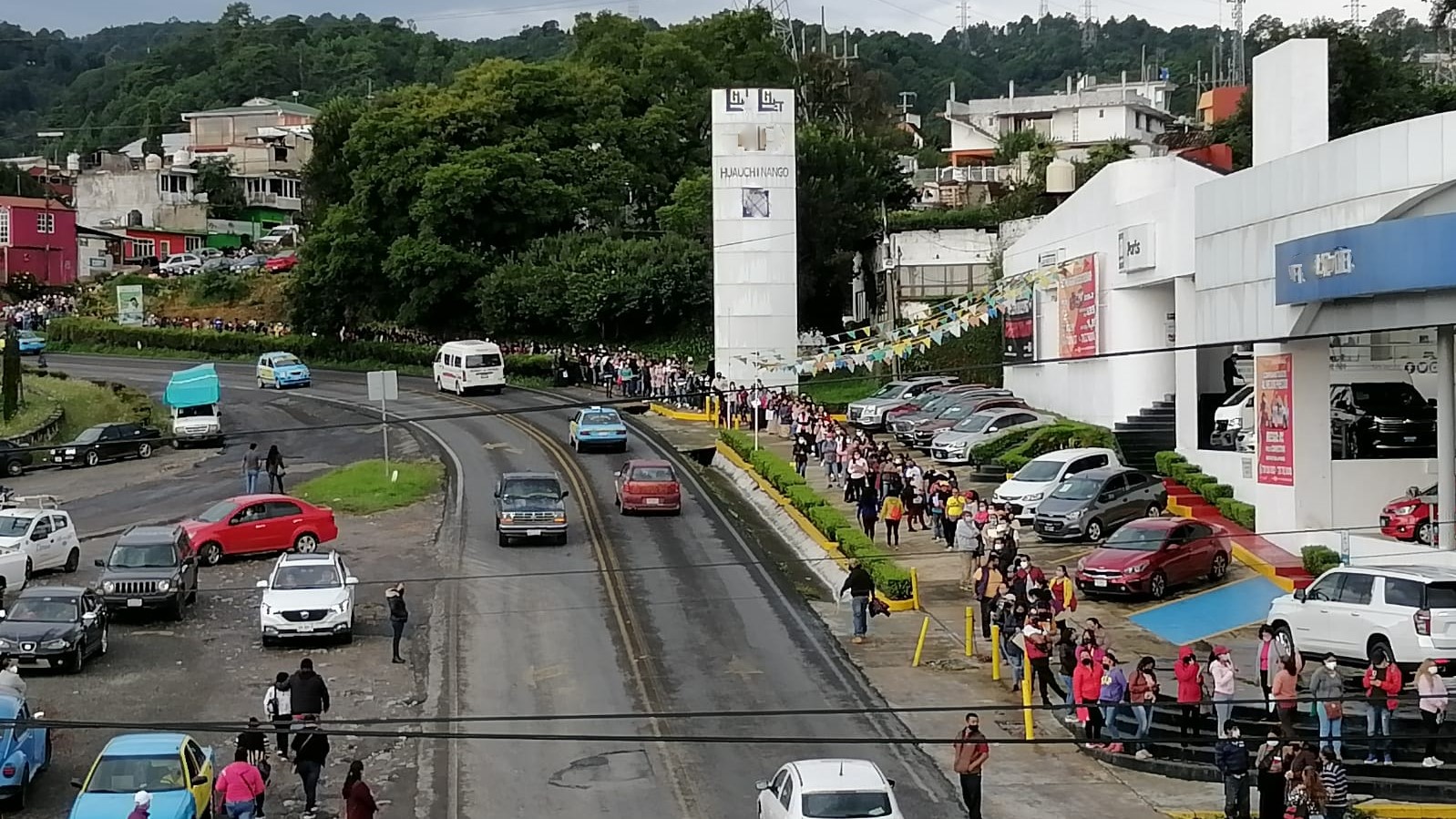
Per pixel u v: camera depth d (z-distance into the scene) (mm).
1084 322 54938
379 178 96562
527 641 35594
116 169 159875
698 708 30688
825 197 84312
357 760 27594
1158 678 30797
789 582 41156
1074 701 28266
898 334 65625
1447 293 31828
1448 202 32812
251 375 94688
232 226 159875
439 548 45531
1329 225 35938
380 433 70000
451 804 25984
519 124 100438
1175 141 89688
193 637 36344
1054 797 25922
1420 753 25656
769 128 71312
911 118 185625
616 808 25609
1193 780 26781
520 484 46219
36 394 79062
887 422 62250
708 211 91625
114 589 37156
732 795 26219
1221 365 52125
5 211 128000
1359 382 43719
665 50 113500
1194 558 38062
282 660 34250
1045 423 53844
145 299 120062
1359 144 34719
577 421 62844
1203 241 42969
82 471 63188
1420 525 35438
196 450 67875
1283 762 23188
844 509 48469
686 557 44062
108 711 30500
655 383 74438
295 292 101125
